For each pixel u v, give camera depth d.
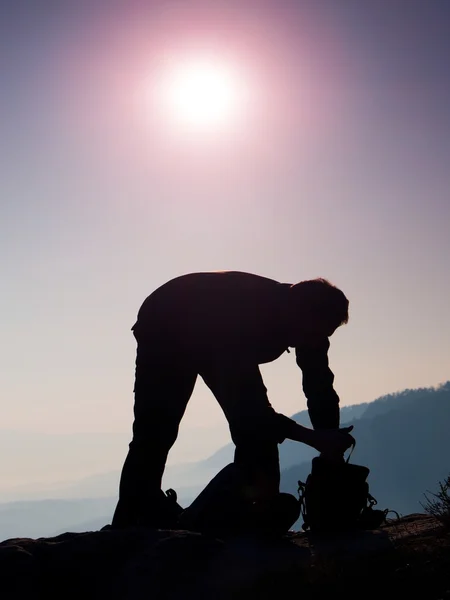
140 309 5.54
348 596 3.45
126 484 5.22
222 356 4.93
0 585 3.80
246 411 4.71
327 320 4.86
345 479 5.01
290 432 4.67
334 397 5.21
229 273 5.34
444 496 4.30
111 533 4.09
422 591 3.36
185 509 4.95
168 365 5.25
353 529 4.99
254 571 3.82
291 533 5.16
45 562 3.92
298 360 5.29
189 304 5.19
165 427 5.29
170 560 3.85
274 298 5.04
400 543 4.07
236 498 4.71
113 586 3.80
